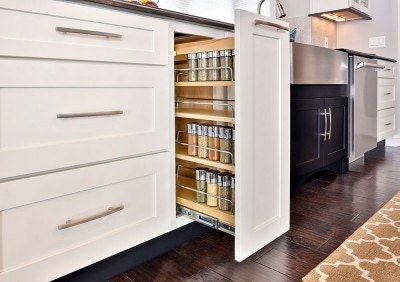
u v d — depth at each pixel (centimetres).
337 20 392
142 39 131
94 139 121
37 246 109
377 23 393
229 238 169
